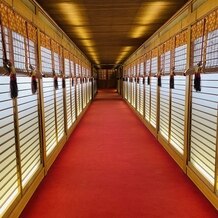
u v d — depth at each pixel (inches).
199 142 165.6
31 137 162.2
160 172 191.3
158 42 286.8
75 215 132.0
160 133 282.4
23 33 145.8
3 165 116.2
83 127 377.4
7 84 121.1
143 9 224.2
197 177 164.4
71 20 258.4
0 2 114.0
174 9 226.2
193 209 137.3
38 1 198.2
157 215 131.3
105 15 243.1
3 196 116.3
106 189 162.7
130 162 215.0
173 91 228.2
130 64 644.1
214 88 140.4
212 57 140.3
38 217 131.0
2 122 115.6
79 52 487.2
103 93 1218.0
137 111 490.0
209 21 142.8
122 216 130.3
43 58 197.5
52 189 163.8
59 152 245.4
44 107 196.1
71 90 354.0
